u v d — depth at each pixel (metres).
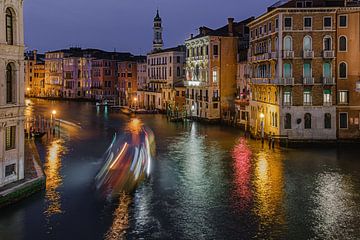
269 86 52.22
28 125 63.72
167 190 30.80
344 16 48.25
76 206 26.77
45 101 132.25
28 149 42.19
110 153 39.84
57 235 22.61
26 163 33.53
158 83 100.25
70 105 115.38
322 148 47.06
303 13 48.41
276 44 50.16
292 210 26.59
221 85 72.62
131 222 24.55
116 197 28.92
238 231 23.42
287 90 48.62
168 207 27.14
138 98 109.44
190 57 81.19
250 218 25.31
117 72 131.75
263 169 37.12
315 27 48.47
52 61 150.25
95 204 27.30
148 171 35.47
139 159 34.31
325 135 48.53
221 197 29.19
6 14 26.97
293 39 48.66
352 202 28.03
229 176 34.81
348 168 37.25
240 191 30.58
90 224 24.12
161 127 67.56
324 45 48.53
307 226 24.06
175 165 38.91
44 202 27.25
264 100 54.47
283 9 48.28
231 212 26.28
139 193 30.02
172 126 68.94
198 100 76.81
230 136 57.03
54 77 149.38
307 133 48.59
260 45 56.78
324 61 48.47
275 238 22.53
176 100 87.50
